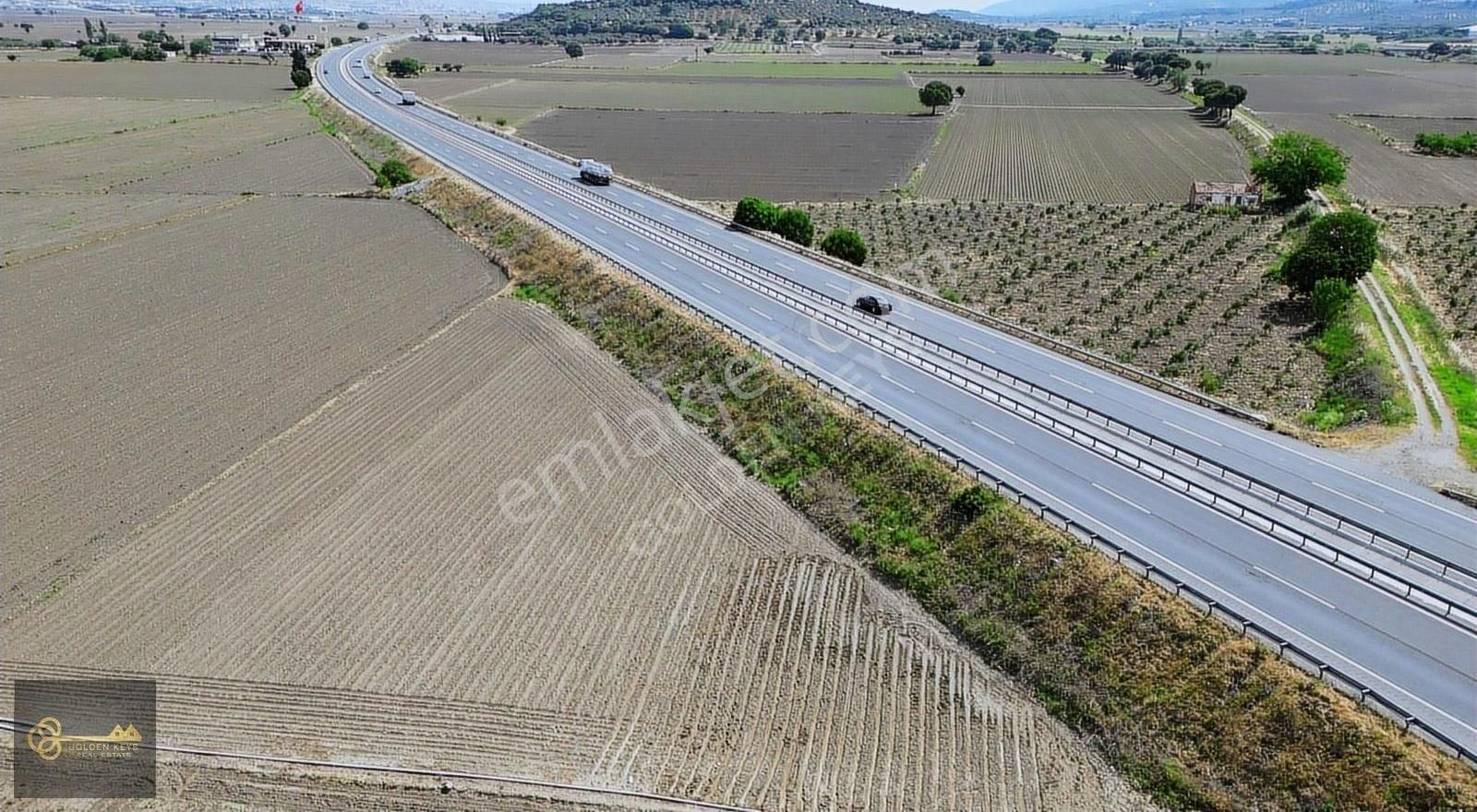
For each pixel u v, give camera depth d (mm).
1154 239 77438
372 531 38250
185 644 31844
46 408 47094
